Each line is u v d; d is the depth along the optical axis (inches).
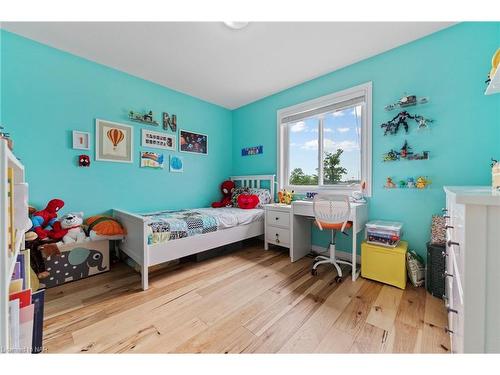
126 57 88.7
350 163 101.0
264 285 74.6
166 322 54.8
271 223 109.8
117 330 51.7
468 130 69.7
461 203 24.0
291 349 45.7
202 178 135.9
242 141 147.3
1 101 72.6
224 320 55.6
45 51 80.2
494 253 23.4
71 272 77.4
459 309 31.2
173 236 80.4
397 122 83.0
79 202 89.0
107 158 96.2
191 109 129.1
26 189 33.4
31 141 78.2
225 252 109.7
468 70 69.3
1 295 21.7
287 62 92.7
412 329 51.4
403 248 73.2
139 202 107.3
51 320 55.4
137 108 105.4
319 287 73.1
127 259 93.7
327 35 75.4
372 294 68.2
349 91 95.0
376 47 82.6
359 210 82.2
